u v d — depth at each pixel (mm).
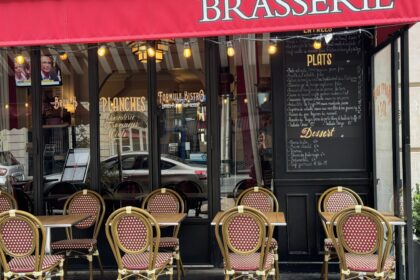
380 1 3387
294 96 5211
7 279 4012
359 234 3672
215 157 5352
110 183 5539
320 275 4996
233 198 5375
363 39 5109
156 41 5422
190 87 5438
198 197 5402
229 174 5391
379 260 3684
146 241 3857
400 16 3379
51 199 5578
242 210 3691
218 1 3500
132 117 5523
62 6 3598
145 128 5500
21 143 5660
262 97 5359
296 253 5203
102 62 5543
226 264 3826
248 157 5367
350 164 5152
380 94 4820
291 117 5223
